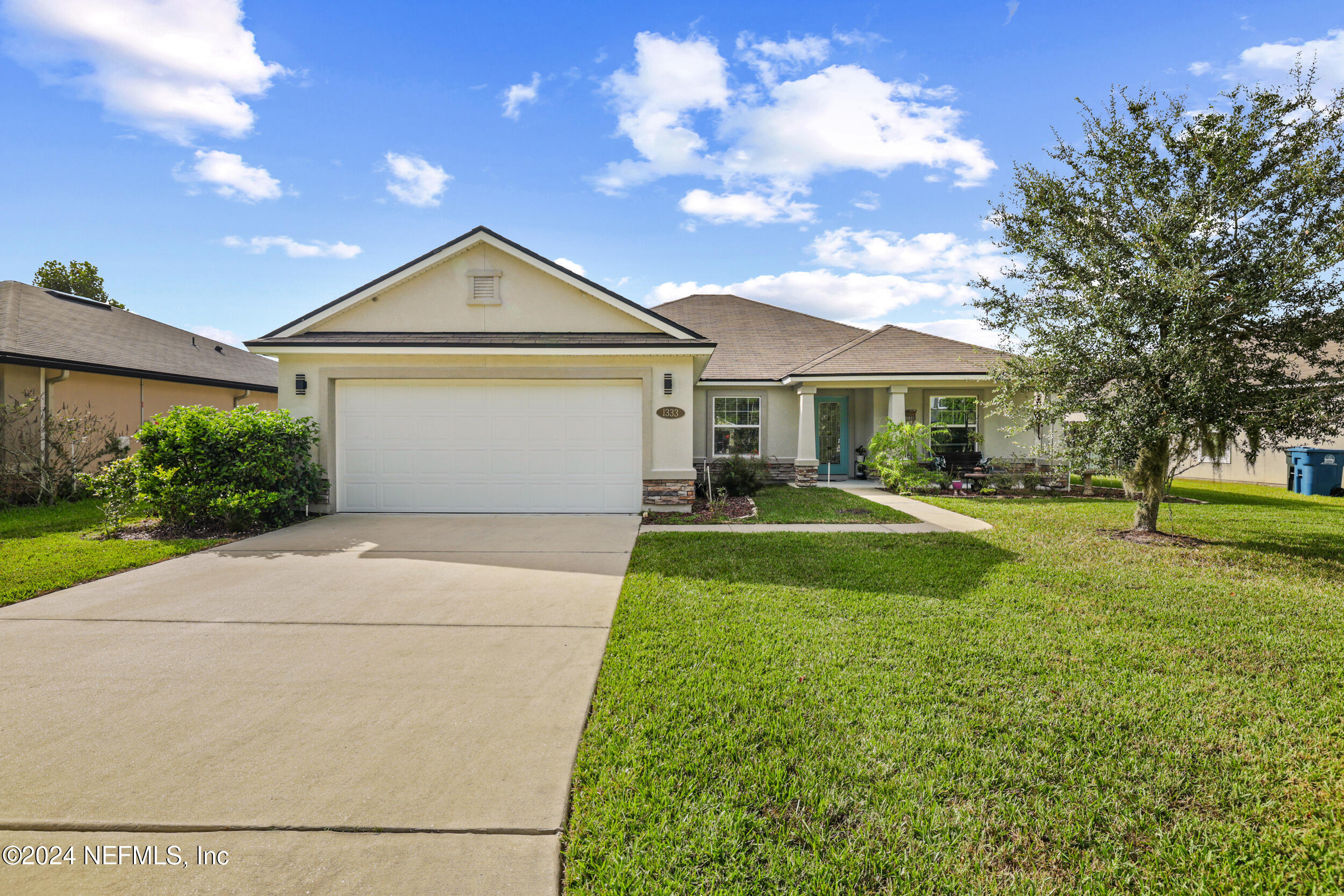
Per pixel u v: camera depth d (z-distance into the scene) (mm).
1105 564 6887
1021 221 8656
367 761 2883
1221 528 9352
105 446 13727
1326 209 7055
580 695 3613
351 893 2059
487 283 11016
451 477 10422
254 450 8828
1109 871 2246
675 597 5574
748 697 3551
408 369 10234
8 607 5277
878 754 2971
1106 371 7922
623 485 10508
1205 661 4160
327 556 7242
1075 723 3283
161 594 5668
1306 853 2342
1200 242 7461
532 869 2191
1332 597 5648
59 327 14594
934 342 16438
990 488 14234
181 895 2039
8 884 2092
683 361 10430
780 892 2107
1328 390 7094
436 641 4504
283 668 3996
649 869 2201
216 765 2836
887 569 6648
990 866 2262
